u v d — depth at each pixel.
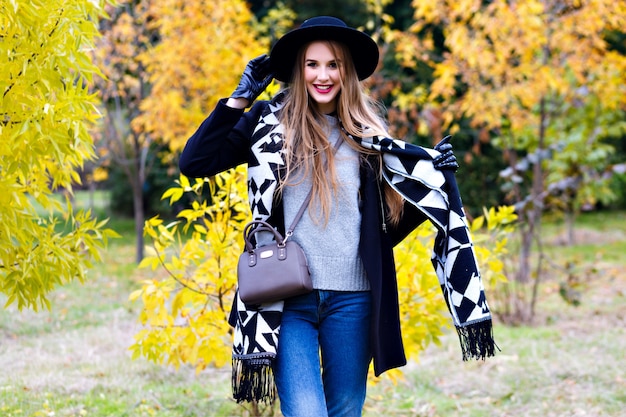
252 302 2.36
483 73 8.36
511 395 4.53
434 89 8.68
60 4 3.13
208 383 4.81
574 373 4.94
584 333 6.32
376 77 10.21
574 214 12.81
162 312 3.62
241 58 8.86
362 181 2.48
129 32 9.38
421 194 2.45
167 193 3.59
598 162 12.01
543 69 8.05
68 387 4.54
